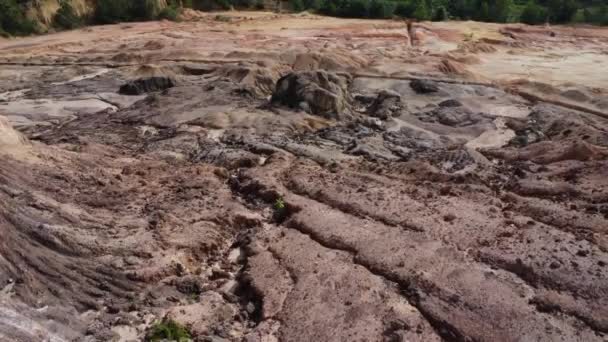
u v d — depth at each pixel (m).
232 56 34.00
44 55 36.75
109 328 10.34
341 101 23.95
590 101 25.05
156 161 18.30
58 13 48.50
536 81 28.89
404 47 39.91
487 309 10.47
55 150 16.44
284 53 33.81
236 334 10.52
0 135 15.36
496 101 25.30
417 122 23.08
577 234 13.06
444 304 10.67
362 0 56.62
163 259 12.16
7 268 10.36
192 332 10.40
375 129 22.39
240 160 18.25
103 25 50.72
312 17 55.19
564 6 56.31
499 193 15.65
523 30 47.28
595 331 10.03
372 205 14.48
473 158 18.14
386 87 28.52
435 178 16.55
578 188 15.27
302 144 20.03
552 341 9.73
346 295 11.09
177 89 27.30
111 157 18.39
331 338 9.98
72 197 14.05
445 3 61.12
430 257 12.08
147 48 37.75
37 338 9.22
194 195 15.39
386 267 11.84
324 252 12.64
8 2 45.62
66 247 11.61
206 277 12.38
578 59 35.91
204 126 22.11
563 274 11.28
